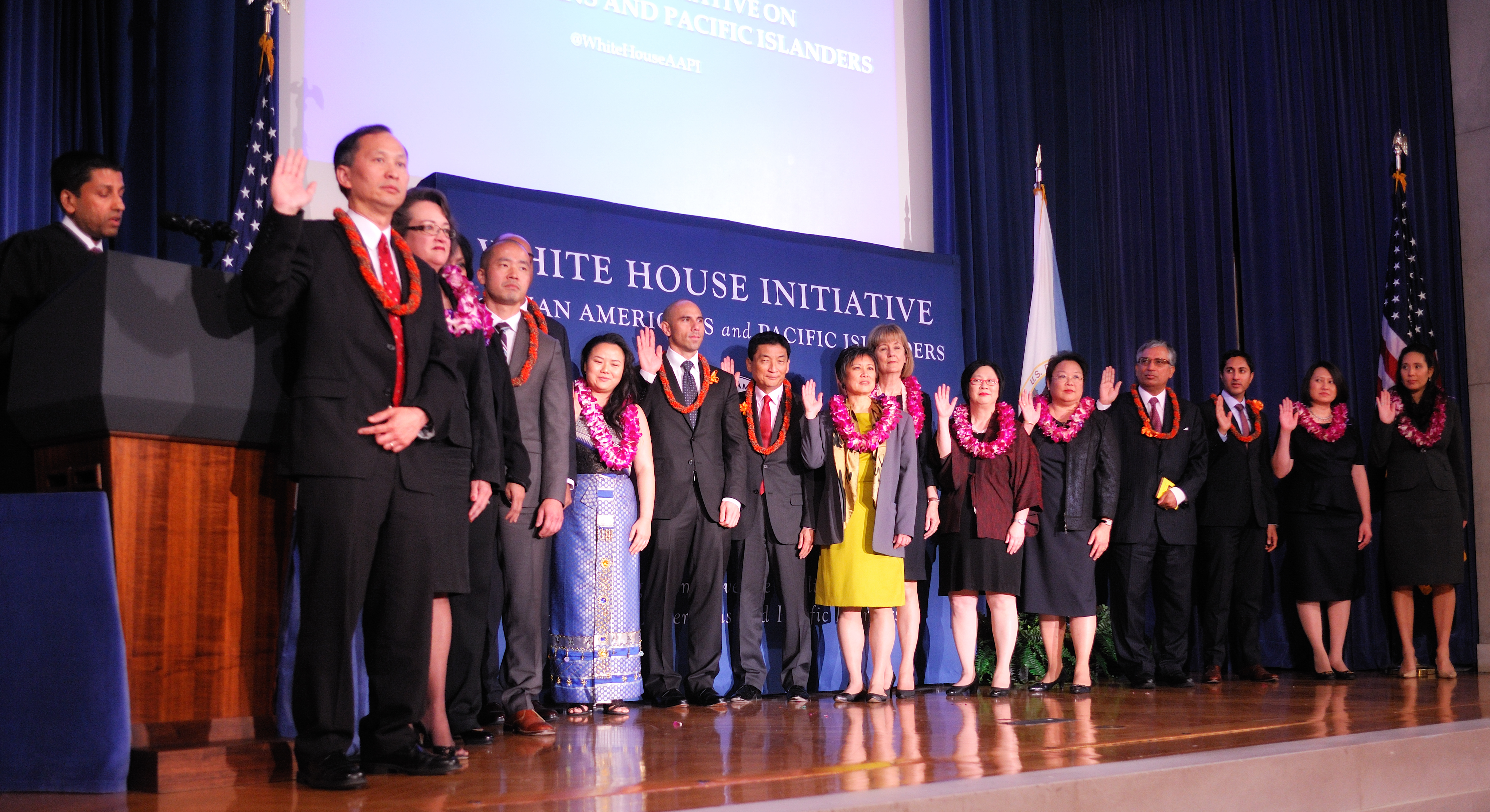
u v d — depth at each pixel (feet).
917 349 18.49
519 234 15.19
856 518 14.33
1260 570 17.44
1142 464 16.49
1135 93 21.86
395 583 7.41
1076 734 10.15
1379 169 22.54
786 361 15.15
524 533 11.36
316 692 6.93
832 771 7.86
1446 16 23.32
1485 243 22.54
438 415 7.55
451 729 10.01
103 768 6.66
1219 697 14.38
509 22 16.46
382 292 7.27
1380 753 9.30
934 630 17.43
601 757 8.85
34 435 7.23
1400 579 18.25
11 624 6.82
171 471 7.05
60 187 8.84
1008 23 20.93
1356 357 21.89
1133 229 21.52
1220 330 21.44
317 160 14.94
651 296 16.14
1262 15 21.90
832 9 19.76
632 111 17.40
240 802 6.41
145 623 6.91
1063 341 20.04
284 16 14.93
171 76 13.79
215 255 13.65
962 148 19.94
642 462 13.34
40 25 13.14
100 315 6.67
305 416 6.98
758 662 14.78
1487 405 22.18
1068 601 15.51
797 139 19.10
